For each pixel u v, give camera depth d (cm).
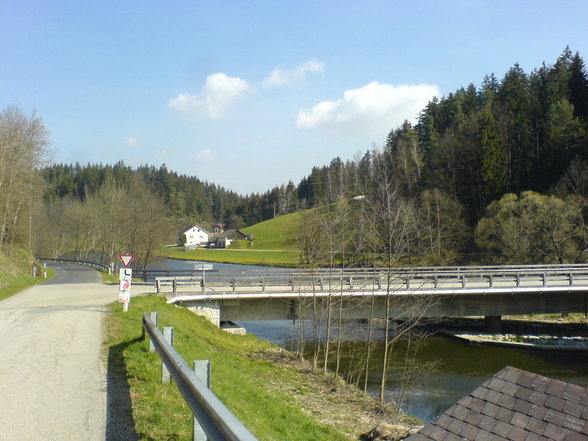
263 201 19050
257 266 8238
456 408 799
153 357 1116
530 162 6366
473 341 3005
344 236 2712
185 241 15275
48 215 10000
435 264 4634
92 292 2975
